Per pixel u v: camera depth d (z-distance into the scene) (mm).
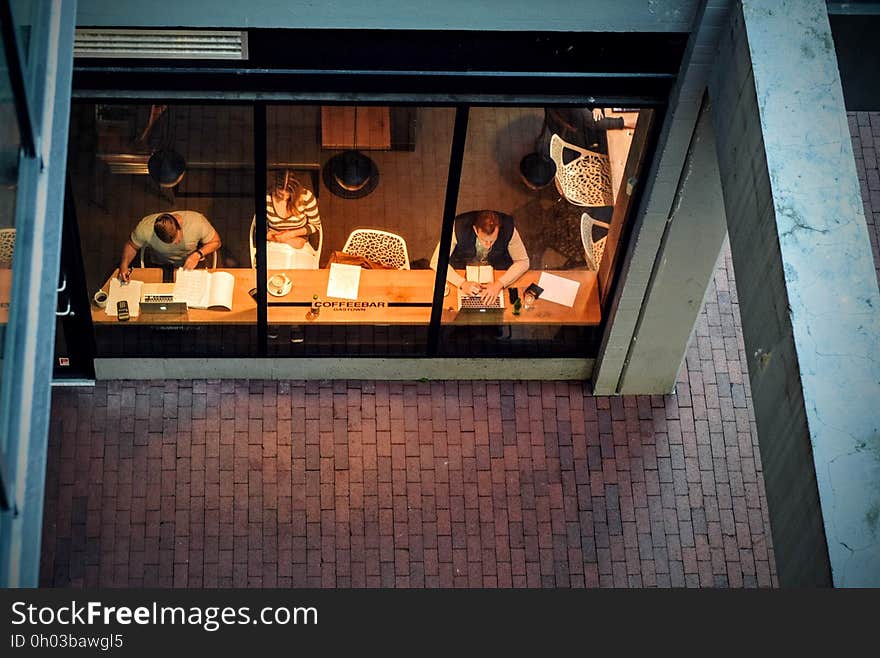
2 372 5785
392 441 11352
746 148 8047
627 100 9289
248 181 9805
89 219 10016
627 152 9734
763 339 7641
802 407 7016
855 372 7051
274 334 11109
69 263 10297
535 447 11445
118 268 10445
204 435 11227
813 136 7734
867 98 9789
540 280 10766
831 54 8023
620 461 11445
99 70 8836
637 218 10078
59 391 11312
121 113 9312
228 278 10586
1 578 5555
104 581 10547
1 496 5586
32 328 6023
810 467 6875
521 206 10133
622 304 10672
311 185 9867
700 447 11570
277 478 11102
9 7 5688
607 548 11055
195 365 11320
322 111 9336
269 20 8609
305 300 10781
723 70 8539
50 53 6547
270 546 10820
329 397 11500
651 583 10930
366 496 11094
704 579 10977
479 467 11312
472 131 9539
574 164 9828
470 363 11516
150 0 8477
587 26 8766
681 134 9281
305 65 8922
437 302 10836
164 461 11086
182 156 9594
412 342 11281
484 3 8625
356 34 8766
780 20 8125
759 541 11164
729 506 11305
